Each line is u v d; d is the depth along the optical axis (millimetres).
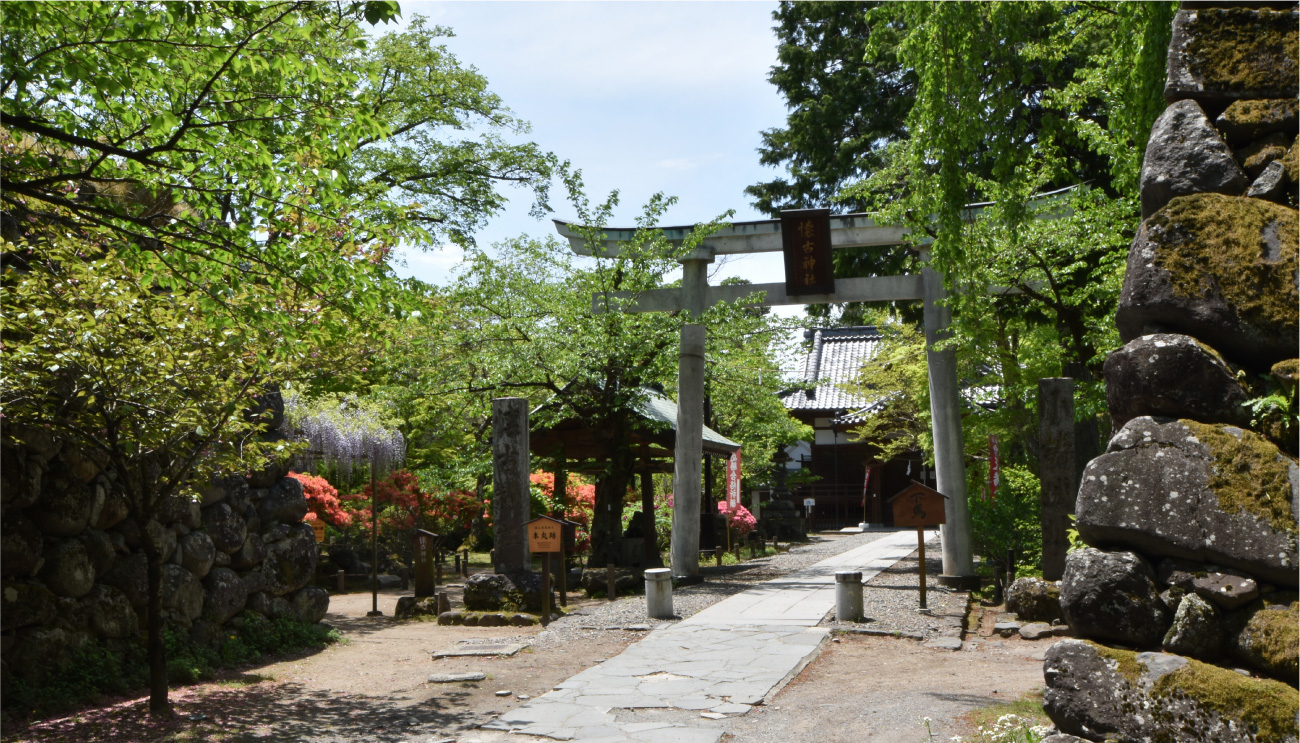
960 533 15391
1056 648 3752
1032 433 18234
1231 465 3551
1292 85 3854
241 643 10125
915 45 8711
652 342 17500
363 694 8227
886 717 6758
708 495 23453
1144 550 3717
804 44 25984
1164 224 3861
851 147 23828
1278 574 3410
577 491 22984
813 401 37656
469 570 21172
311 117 6859
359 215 7613
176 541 9586
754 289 16828
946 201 8602
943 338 15539
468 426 21109
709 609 12680
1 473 7531
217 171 7051
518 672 9062
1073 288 14016
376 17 6219
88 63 5898
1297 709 3268
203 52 6188
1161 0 6652
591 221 17281
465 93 19562
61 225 7496
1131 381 3840
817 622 11406
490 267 17984
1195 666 3455
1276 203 3770
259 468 9047
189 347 7590
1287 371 3547
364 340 8812
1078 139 11781
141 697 7973
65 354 6504
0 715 6973
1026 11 9133
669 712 7145
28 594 7648
